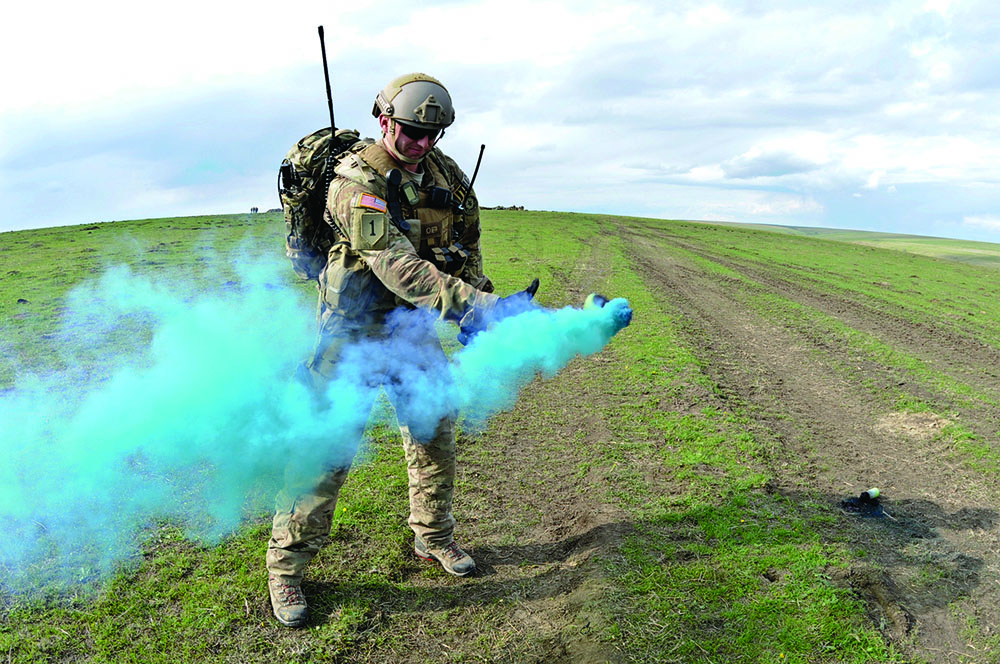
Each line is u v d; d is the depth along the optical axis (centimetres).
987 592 397
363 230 277
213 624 330
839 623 351
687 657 322
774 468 586
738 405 793
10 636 317
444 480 376
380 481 498
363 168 292
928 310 1778
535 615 357
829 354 1133
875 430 741
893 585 399
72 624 328
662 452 602
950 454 659
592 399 762
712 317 1445
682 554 414
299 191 323
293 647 318
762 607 362
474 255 355
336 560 392
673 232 4750
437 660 319
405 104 284
